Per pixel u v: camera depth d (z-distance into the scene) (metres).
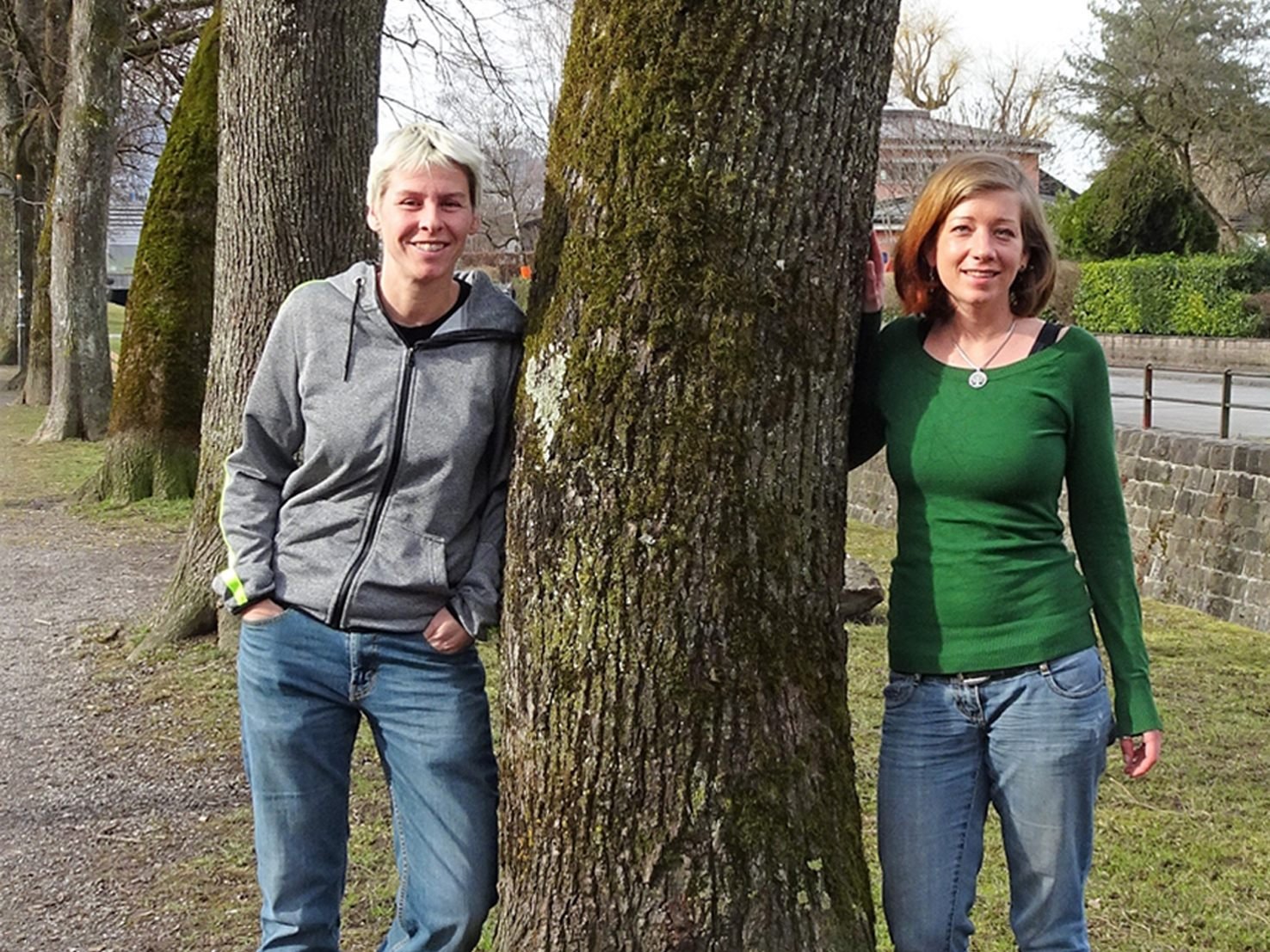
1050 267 2.80
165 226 12.51
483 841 2.90
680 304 2.52
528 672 2.70
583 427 2.58
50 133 25.23
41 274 22.91
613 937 2.61
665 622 2.56
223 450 7.31
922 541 2.75
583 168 2.59
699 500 2.54
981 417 2.66
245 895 4.32
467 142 2.79
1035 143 36.59
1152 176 31.94
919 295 2.83
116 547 10.69
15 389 26.23
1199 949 3.89
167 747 5.85
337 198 6.96
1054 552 2.70
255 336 7.09
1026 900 2.77
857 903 2.71
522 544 2.71
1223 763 5.68
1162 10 32.19
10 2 22.09
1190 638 8.66
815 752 2.67
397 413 2.77
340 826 3.00
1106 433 2.73
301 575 2.85
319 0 6.71
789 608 2.63
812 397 2.63
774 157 2.53
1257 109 31.61
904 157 31.62
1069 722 2.65
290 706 2.87
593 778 2.61
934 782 2.75
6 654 7.50
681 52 2.50
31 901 4.32
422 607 2.83
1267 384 22.58
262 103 6.83
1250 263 29.70
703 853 2.58
